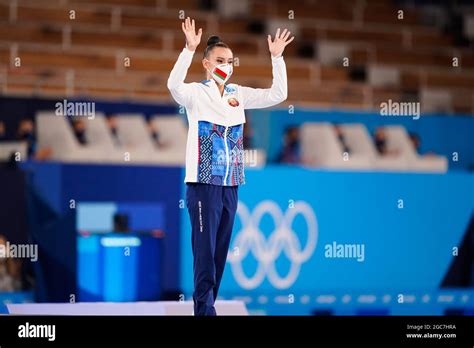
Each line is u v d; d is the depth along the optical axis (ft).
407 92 141.38
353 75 142.92
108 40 131.23
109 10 135.13
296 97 132.77
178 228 86.43
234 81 130.52
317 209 90.33
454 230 95.96
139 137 102.32
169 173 86.48
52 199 82.84
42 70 121.08
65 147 96.27
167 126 104.94
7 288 80.23
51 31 128.47
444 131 118.73
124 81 124.16
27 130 95.45
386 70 144.46
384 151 115.03
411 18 157.89
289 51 142.82
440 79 148.97
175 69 53.78
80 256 83.10
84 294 82.74
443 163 114.11
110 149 99.14
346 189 91.40
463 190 96.27
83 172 83.82
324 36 148.25
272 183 88.63
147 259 84.58
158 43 133.80
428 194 94.73
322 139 109.70
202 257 54.70
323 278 90.07
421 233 94.43
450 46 155.84
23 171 81.10
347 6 154.92
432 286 94.84
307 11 150.71
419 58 150.92
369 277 91.97
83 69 125.49
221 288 86.07
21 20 129.90
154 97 125.39
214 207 54.70
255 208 87.86
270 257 88.17
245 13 146.72
